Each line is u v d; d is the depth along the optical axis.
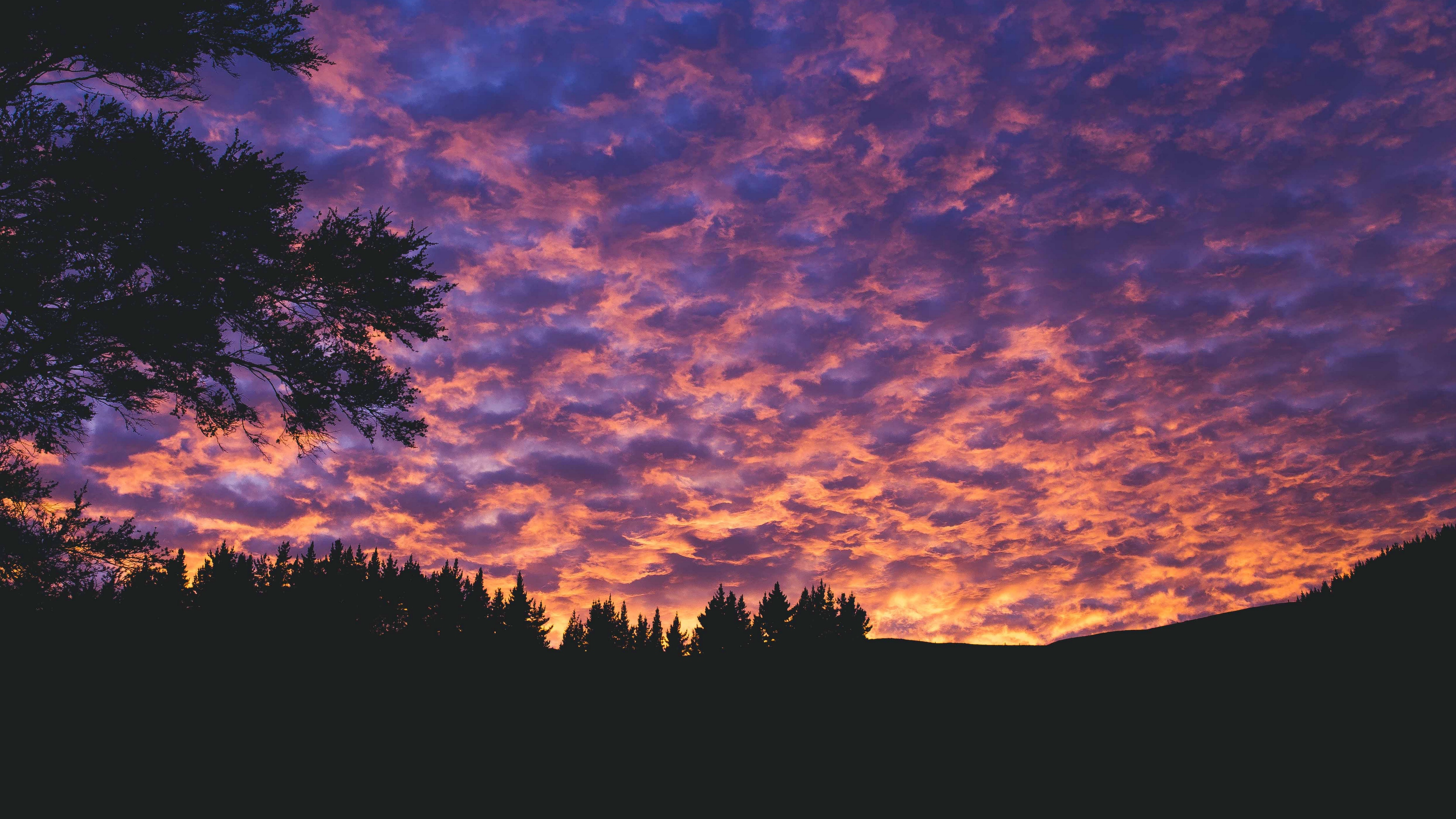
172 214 11.94
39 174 11.61
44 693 11.98
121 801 10.24
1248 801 8.66
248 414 14.31
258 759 12.03
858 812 10.23
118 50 12.68
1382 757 8.89
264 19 13.55
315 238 13.42
